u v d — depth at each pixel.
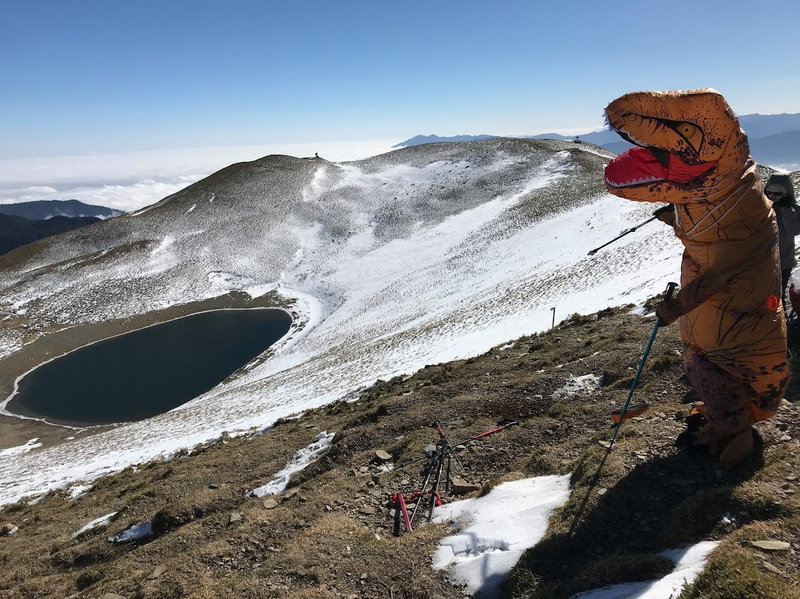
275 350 57.12
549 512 5.64
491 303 37.38
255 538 7.42
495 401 11.14
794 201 7.07
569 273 36.34
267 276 83.50
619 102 4.25
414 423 11.34
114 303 77.12
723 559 3.76
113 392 50.47
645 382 9.14
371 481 8.47
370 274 75.44
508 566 5.03
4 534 14.84
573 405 9.63
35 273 88.94
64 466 28.23
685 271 5.07
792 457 5.00
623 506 5.25
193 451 19.36
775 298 4.58
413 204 100.31
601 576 4.35
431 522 6.57
